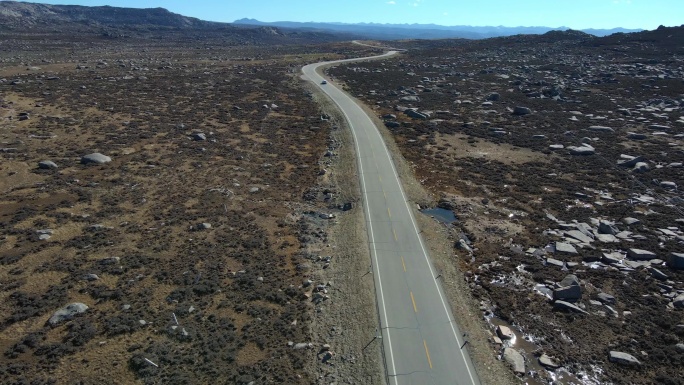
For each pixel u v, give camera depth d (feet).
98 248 100.78
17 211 112.37
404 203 132.77
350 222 121.39
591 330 82.84
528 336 81.82
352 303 88.84
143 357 71.05
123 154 156.15
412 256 105.60
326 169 158.20
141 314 81.66
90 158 145.89
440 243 112.06
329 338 79.92
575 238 113.60
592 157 170.50
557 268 101.65
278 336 79.56
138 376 68.44
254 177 147.95
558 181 150.10
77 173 137.80
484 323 84.99
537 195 140.46
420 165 165.58
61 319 78.54
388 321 83.76
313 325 82.89
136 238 106.32
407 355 75.82
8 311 79.92
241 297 89.04
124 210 118.62
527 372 73.87
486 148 184.44
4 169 134.51
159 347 73.92
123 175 139.74
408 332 81.15
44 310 80.74
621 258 104.06
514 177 154.81
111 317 80.18
